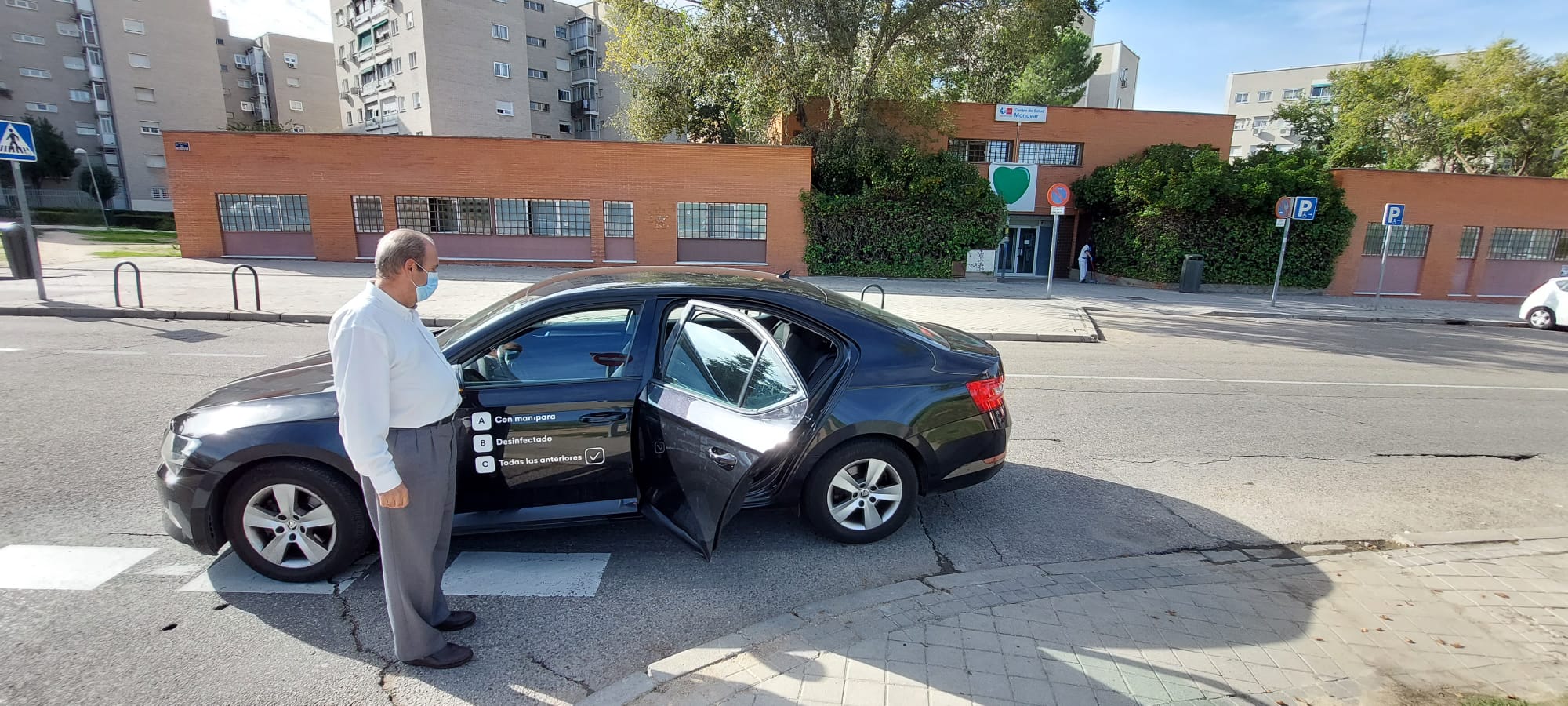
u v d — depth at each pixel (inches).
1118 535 162.7
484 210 832.9
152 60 2201.0
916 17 731.4
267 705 98.4
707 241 845.8
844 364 147.0
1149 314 609.9
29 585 128.3
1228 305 700.0
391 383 94.2
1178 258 850.1
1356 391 329.4
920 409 147.0
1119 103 2532.0
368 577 133.3
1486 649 112.3
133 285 564.7
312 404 125.8
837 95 791.7
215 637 114.0
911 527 163.9
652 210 830.5
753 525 161.2
